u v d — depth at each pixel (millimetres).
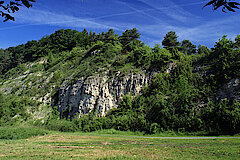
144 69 58969
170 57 57219
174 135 36219
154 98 47938
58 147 19688
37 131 37750
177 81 48344
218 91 42406
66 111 63000
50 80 79125
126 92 56500
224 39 47875
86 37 116750
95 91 59750
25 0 3928
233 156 12859
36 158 13188
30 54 117375
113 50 74750
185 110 40594
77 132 49438
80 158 13023
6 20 4352
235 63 43312
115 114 51562
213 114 36281
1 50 131500
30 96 73688
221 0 3572
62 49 111688
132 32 87938
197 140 24703
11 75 100125
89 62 75625
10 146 20750
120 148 18328
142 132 40875
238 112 32688
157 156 13453
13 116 64750
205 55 52625
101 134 42688
